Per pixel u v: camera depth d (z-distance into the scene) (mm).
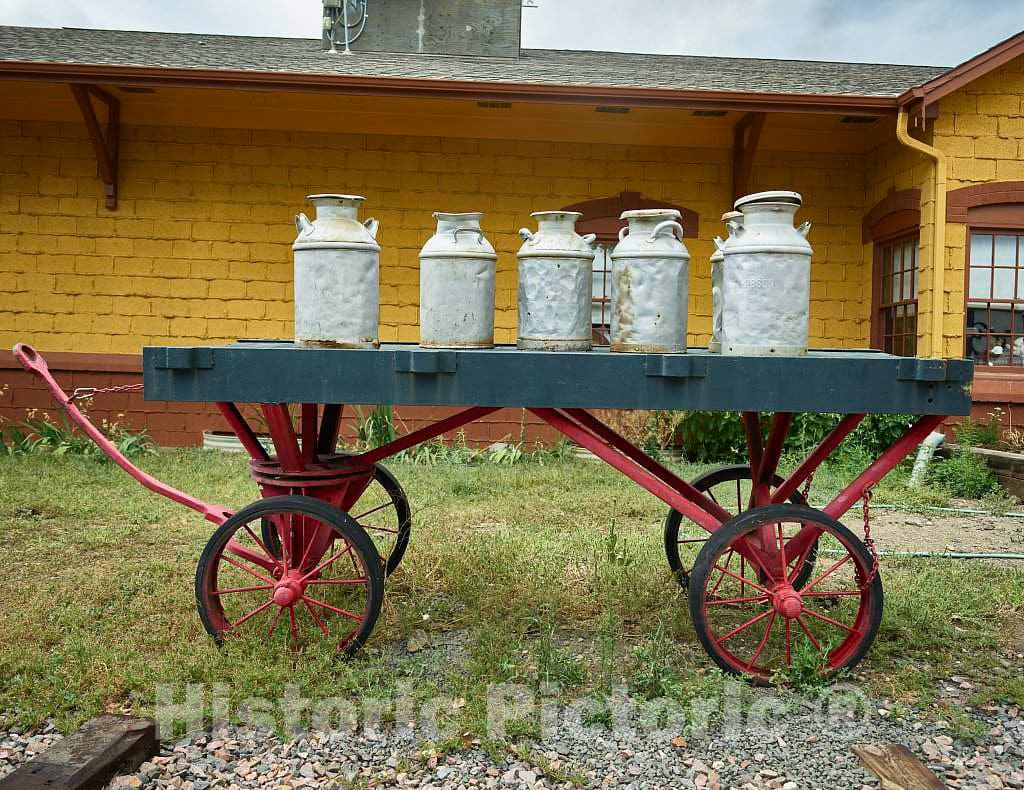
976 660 3674
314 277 3367
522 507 6652
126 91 9336
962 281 8812
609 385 3230
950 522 6660
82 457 8414
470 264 3463
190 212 9719
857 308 10102
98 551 5180
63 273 9711
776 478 4516
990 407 9070
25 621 3883
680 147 9930
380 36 11062
